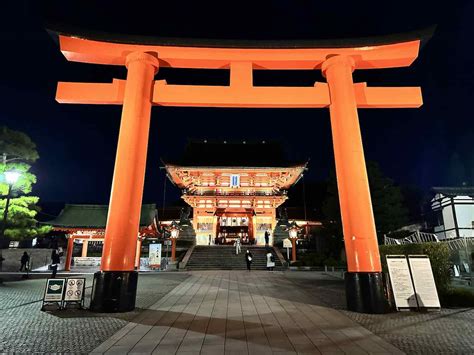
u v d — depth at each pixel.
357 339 6.53
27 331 7.11
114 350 5.83
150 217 31.12
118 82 11.15
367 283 9.07
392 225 30.34
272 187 41.78
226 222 42.88
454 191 35.31
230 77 11.23
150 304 10.49
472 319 8.30
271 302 10.95
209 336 6.71
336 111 10.65
